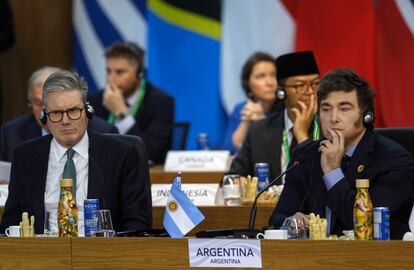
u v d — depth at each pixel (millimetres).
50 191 11320
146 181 11820
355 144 10430
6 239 9258
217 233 9625
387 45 18906
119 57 17891
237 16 19875
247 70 17438
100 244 9031
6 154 14594
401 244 8336
